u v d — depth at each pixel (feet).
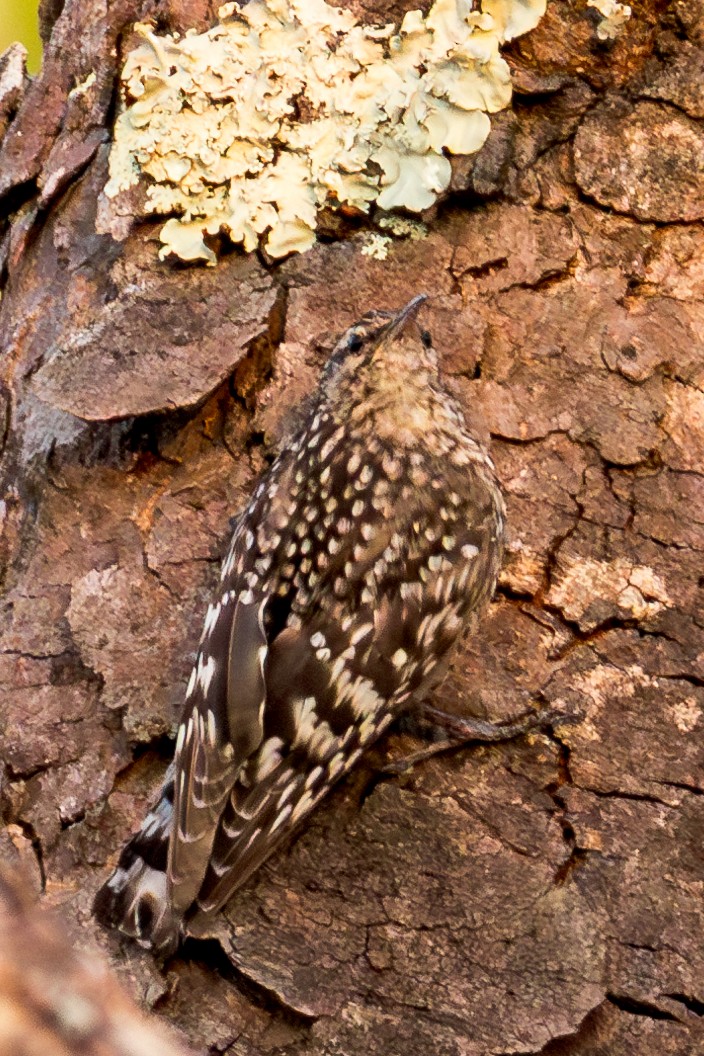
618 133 20.74
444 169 20.43
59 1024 7.33
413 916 18.04
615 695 18.90
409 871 18.17
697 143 20.67
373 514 18.75
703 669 18.94
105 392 19.45
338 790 18.61
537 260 20.49
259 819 17.49
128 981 17.51
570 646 19.17
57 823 19.02
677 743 18.70
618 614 19.22
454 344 20.30
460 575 18.78
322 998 17.76
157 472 20.24
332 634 18.21
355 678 18.15
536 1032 17.57
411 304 19.44
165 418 20.15
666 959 17.89
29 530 20.61
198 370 19.69
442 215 20.75
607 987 17.81
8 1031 7.20
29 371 21.43
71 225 21.53
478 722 18.71
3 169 22.99
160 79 20.62
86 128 21.72
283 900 18.10
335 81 20.63
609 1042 17.70
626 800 18.47
